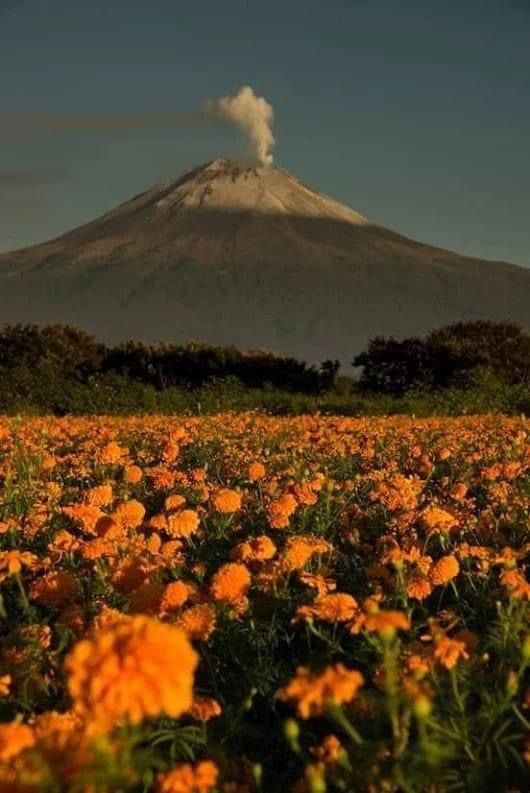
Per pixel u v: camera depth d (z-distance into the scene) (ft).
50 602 39.70
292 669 37.60
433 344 345.10
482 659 31.68
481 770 26.35
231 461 97.60
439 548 55.21
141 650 18.54
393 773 23.45
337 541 60.95
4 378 262.26
